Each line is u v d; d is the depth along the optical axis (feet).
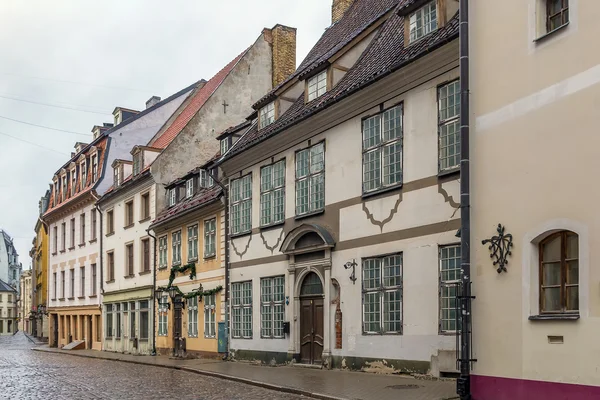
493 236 37.29
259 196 75.41
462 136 39.93
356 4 83.10
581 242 31.89
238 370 65.36
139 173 114.62
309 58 82.69
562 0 34.83
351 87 57.00
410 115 52.03
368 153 56.85
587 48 32.37
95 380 61.93
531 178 35.14
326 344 60.49
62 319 159.22
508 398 35.47
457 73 47.57
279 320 69.92
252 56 113.39
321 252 62.54
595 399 30.50
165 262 103.40
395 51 56.29
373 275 55.26
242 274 78.13
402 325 51.21
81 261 145.69
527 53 36.06
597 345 30.60
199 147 111.45
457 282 45.70
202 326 88.63
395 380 48.37
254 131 81.71
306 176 66.13
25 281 451.12
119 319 123.75
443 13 50.65
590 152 31.78
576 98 32.78
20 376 68.08
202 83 143.64
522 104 36.09
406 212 51.70
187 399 45.34
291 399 44.09
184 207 95.81
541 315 34.04
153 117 143.33
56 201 168.66
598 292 30.81
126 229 120.67
